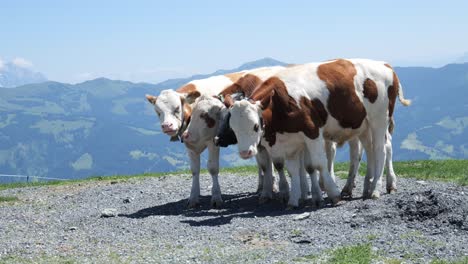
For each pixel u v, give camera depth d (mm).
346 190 17703
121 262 11539
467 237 11883
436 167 24281
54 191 24672
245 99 15320
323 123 16000
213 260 11258
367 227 13188
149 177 27156
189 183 23516
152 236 14000
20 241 14203
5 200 22531
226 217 15602
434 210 13555
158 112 17641
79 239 14195
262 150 17688
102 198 21219
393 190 17359
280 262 10695
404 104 17719
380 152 16922
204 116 17016
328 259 10586
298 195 16219
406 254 10766
